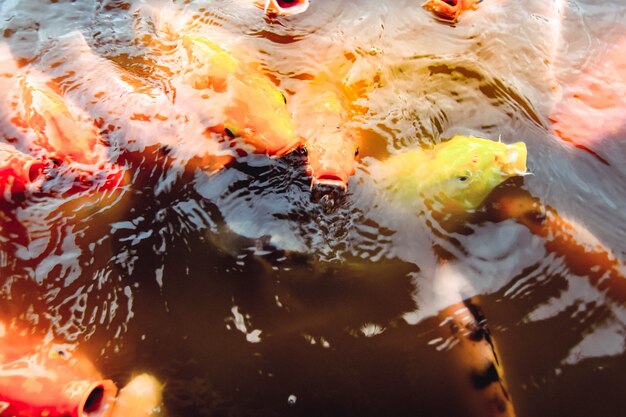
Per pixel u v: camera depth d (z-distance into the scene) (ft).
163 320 2.77
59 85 3.32
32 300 2.78
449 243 2.89
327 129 3.10
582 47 3.54
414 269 2.84
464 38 3.59
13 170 2.98
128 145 3.13
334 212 2.94
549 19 3.65
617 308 2.75
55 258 2.87
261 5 3.73
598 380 2.63
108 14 3.70
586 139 3.19
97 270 2.85
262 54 3.48
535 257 2.85
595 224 2.93
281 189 2.99
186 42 3.39
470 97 3.33
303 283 2.82
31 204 2.98
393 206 2.98
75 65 3.42
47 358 2.66
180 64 3.34
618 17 3.68
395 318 2.74
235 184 3.01
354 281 2.82
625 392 2.61
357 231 2.91
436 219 2.95
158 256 2.89
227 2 3.74
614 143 3.18
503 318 2.74
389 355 2.68
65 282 2.83
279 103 3.17
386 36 3.60
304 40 3.57
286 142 3.05
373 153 3.12
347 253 2.87
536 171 3.07
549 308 2.75
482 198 2.99
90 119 3.19
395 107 3.28
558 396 2.60
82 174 3.04
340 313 2.76
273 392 2.63
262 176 3.03
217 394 2.63
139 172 3.07
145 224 2.95
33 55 3.47
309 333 2.73
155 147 3.12
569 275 2.81
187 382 2.65
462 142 3.10
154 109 3.22
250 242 2.88
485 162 3.00
